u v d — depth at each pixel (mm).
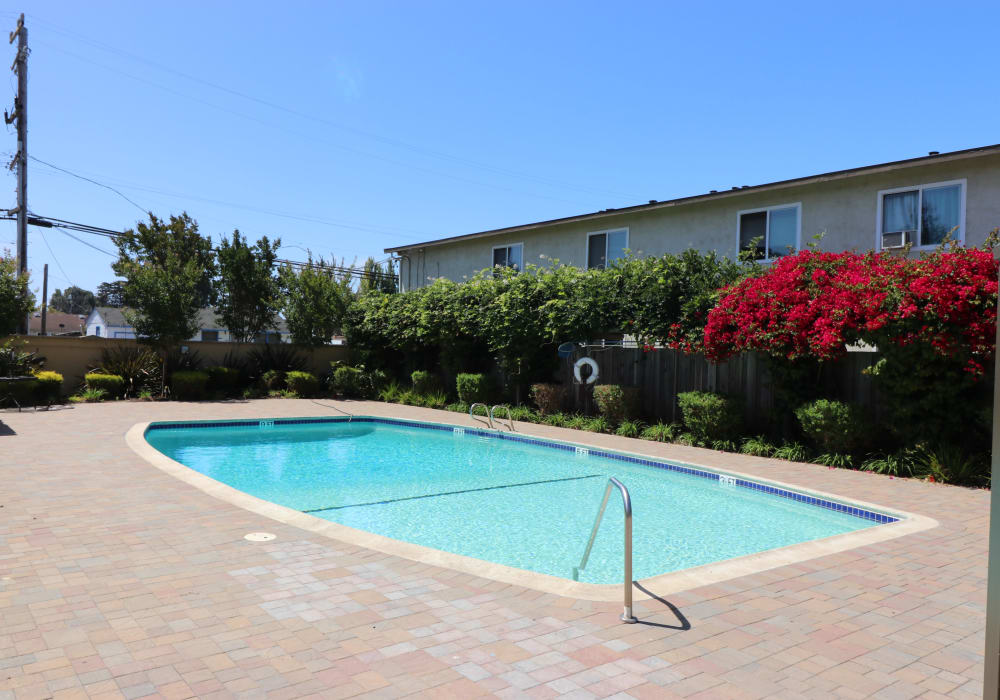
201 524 5469
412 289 22656
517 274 16000
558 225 17578
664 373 13102
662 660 3191
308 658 3105
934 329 8141
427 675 2969
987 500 7250
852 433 9242
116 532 5195
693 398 11188
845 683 2996
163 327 17375
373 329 20156
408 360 19953
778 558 5004
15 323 15055
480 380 16375
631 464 10445
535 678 2969
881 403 9578
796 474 8820
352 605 3795
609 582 5312
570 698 2795
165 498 6375
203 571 4316
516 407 15828
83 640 3238
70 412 14016
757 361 11422
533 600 3955
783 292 9938
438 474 9797
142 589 3963
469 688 2857
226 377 18766
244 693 2756
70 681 2818
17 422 12164
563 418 14070
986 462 8320
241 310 20203
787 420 10695
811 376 10445
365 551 4844
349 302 21312
